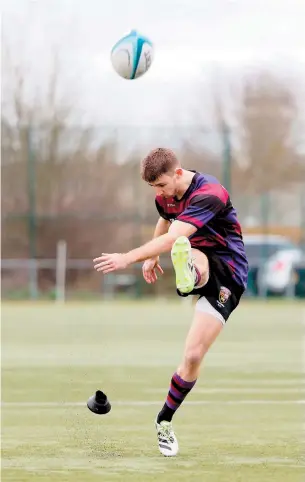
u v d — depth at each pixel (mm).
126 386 23609
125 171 68375
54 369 27578
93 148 69375
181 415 19016
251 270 66250
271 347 34406
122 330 41562
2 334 39656
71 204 69750
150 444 15961
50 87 80938
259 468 13938
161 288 67500
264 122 86500
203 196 15492
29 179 66188
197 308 15414
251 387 23422
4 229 68000
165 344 35250
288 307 59812
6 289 66812
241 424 17906
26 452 15289
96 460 14625
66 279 67875
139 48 17109
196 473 13602
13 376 25906
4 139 71688
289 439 16328
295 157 86438
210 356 31344
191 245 15727
